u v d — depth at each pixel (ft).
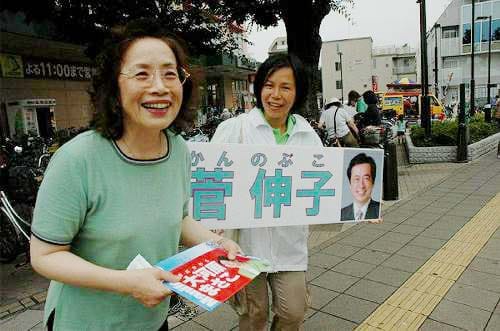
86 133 4.21
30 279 12.93
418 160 32.12
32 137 28.63
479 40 131.44
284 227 7.50
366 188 8.32
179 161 4.82
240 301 7.33
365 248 14.46
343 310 10.34
